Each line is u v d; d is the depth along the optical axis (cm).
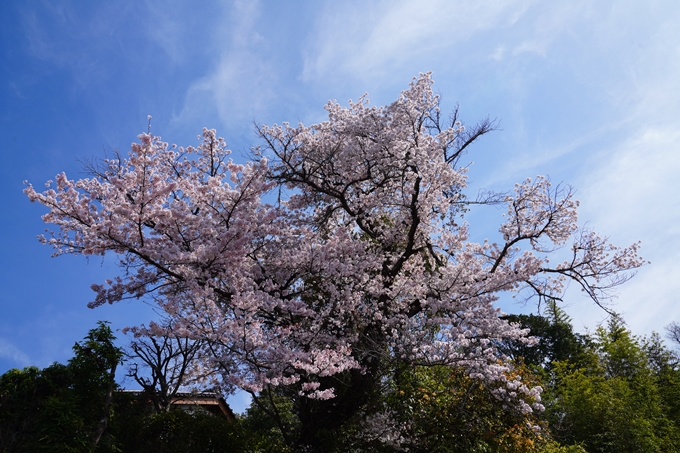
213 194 973
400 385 1355
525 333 1130
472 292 1163
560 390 1964
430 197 1288
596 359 2172
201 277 946
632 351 2153
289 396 1307
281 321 1118
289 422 1623
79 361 991
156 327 855
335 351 1083
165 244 948
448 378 1422
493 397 1263
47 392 948
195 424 1034
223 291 983
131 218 884
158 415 1056
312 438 1209
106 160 1146
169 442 1014
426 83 1320
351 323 1216
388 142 1264
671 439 1762
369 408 1284
